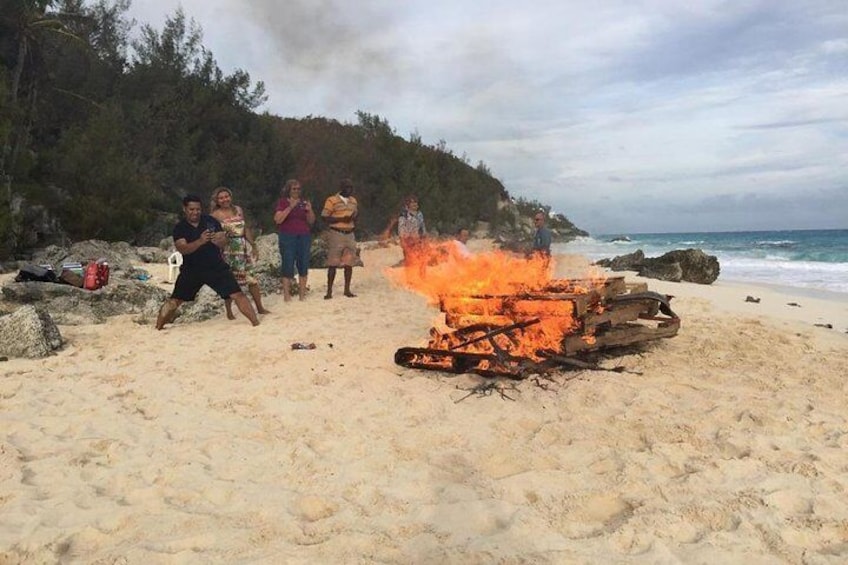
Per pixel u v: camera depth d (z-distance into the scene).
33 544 2.90
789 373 5.73
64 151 21.38
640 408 4.69
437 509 3.22
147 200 21.09
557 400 4.93
